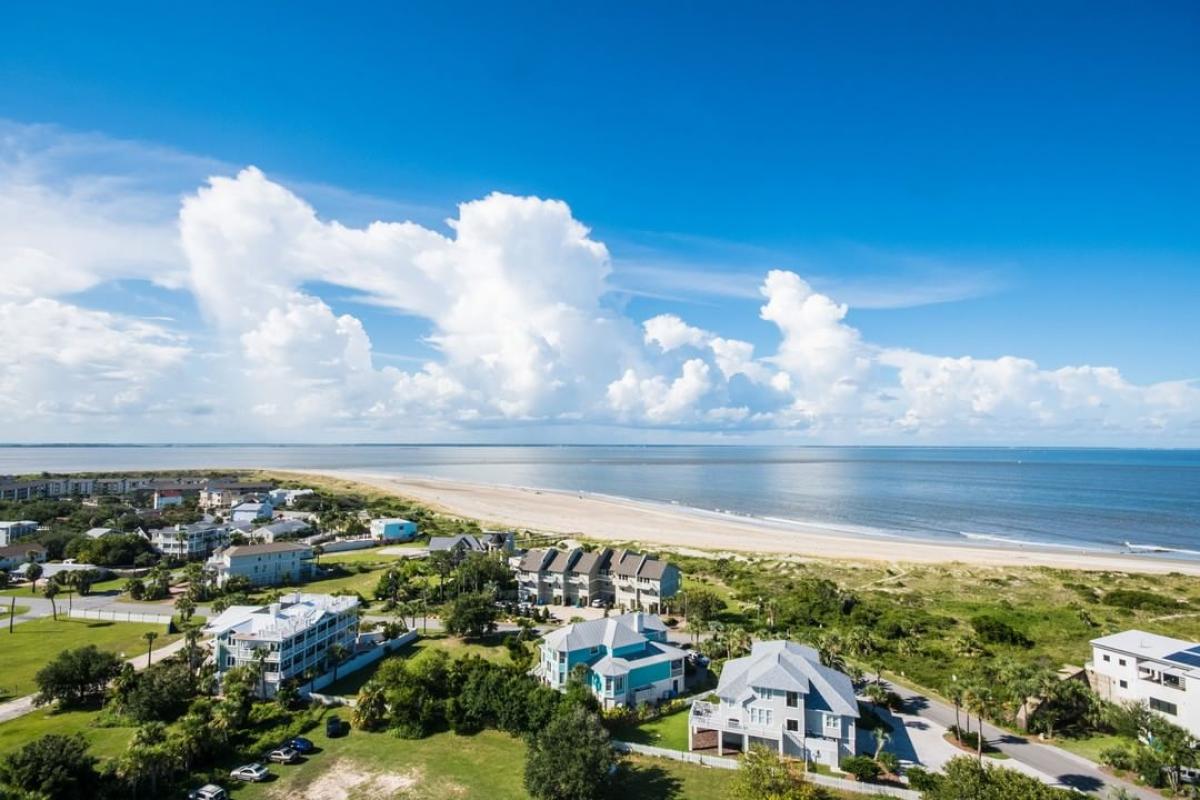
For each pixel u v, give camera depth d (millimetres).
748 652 80500
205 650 80562
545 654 74562
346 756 58312
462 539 149250
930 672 78812
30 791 44906
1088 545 180500
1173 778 52500
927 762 57281
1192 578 131625
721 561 149250
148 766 50125
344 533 182000
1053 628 98250
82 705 68875
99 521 187750
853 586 130375
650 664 71188
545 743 52844
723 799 51062
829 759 56719
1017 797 43562
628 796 51500
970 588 127250
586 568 114625
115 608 109750
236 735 60188
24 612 106938
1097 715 63719
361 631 95688
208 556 157500
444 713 64688
